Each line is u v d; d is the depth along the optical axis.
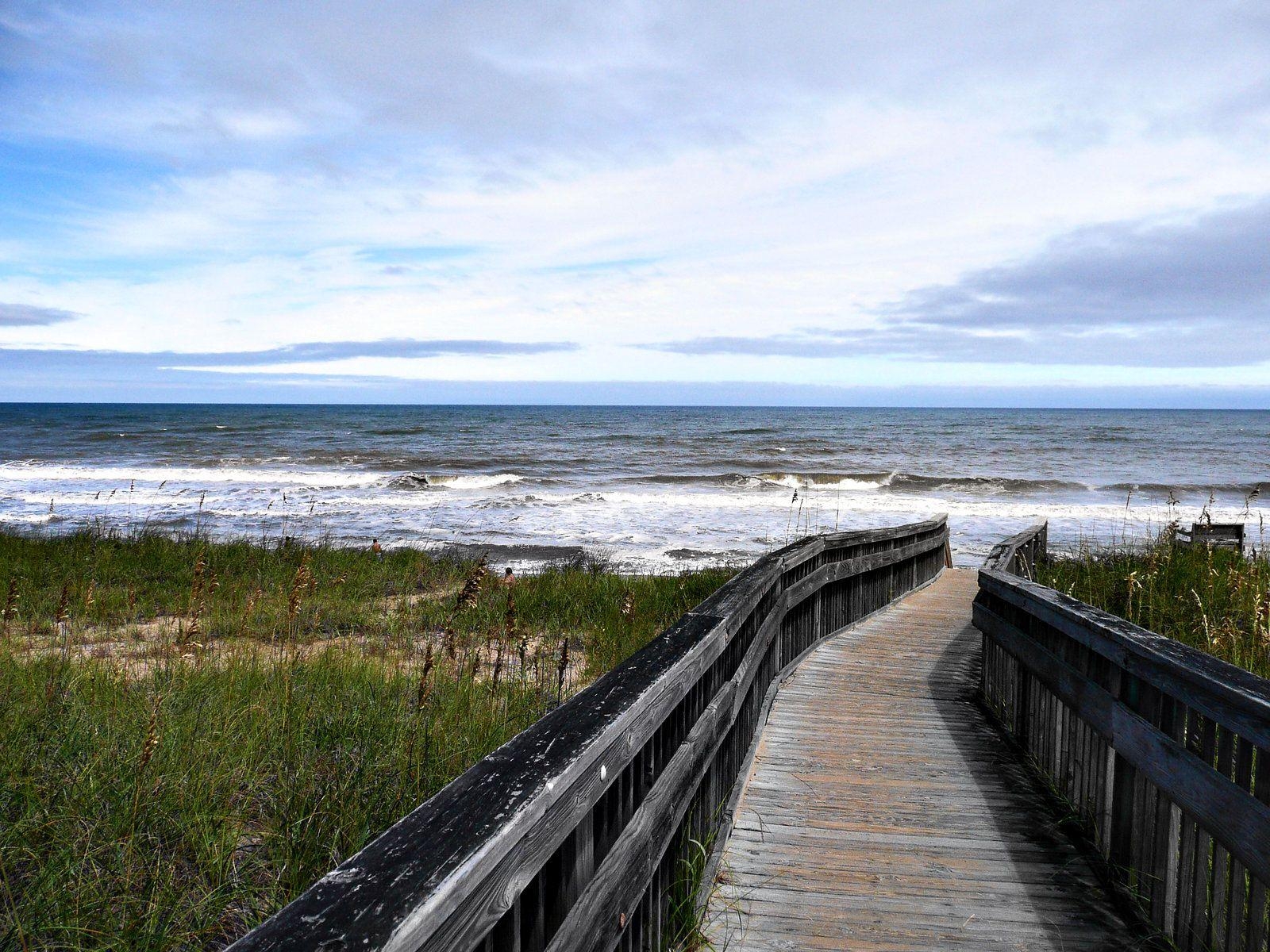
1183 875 2.99
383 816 3.66
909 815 4.39
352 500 30.73
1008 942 3.15
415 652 8.10
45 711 4.59
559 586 12.52
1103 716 3.63
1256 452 63.88
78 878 3.04
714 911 3.36
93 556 13.30
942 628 10.13
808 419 127.94
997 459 56.56
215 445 61.88
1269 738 2.37
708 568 17.03
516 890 1.46
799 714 6.30
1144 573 9.81
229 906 3.20
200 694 5.29
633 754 2.27
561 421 111.06
